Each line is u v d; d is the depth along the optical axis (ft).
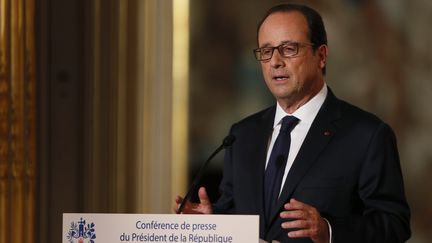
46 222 43.45
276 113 32.83
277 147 31.81
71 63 44.52
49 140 43.93
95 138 44.88
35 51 42.04
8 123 41.34
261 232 30.89
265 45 31.60
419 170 49.80
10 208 41.60
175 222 21.39
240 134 33.35
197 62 48.47
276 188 31.12
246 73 49.19
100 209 45.24
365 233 27.91
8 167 41.47
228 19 48.98
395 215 29.27
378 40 49.65
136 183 46.42
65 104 44.32
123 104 46.01
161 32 47.14
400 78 49.65
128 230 21.45
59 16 44.32
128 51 46.09
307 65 31.22
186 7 48.08
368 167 30.09
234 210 32.78
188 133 48.24
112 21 45.47
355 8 49.65
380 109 49.80
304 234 25.27
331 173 30.37
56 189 44.16
